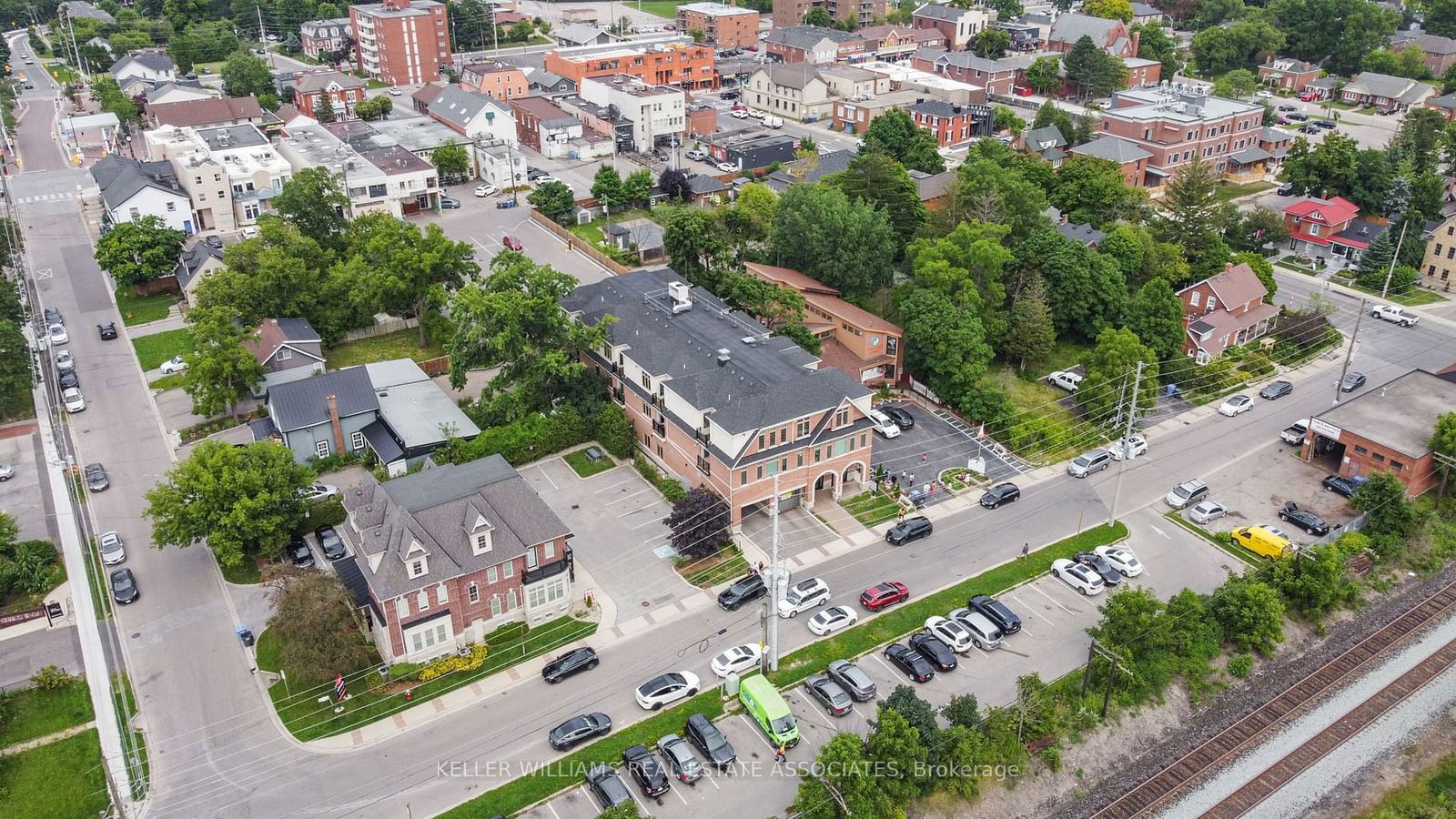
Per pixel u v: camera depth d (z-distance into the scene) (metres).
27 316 109.56
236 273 100.88
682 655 66.88
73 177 158.75
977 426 94.00
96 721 61.28
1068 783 59.81
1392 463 83.31
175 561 75.44
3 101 188.38
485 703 63.25
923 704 58.50
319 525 77.31
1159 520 81.94
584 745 60.06
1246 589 69.31
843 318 100.00
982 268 103.62
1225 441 93.06
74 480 84.88
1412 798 59.81
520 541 67.75
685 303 94.69
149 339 108.44
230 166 141.50
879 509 82.31
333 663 61.59
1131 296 111.50
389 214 117.25
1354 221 136.50
